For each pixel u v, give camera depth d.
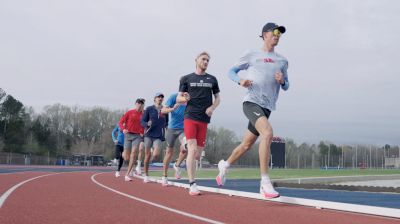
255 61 5.52
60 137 93.69
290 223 3.52
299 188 8.05
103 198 5.29
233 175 18.06
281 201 5.15
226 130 95.56
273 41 5.53
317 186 7.81
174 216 3.78
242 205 4.85
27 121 86.88
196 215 3.88
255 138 5.80
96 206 4.43
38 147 79.62
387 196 6.08
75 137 96.31
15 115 77.62
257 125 5.28
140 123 10.44
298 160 78.94
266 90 5.43
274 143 53.84
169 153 8.44
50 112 96.19
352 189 7.29
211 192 6.86
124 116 10.41
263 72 5.45
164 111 8.17
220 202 5.17
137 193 6.20
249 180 12.41
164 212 4.05
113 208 4.29
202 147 6.82
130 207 4.39
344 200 5.41
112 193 6.07
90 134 97.25
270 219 3.73
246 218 3.76
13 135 75.25
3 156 47.22
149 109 9.66
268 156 5.18
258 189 7.44
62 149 90.25
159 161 55.03
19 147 75.50
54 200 4.91
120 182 9.28
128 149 10.53
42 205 4.42
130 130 10.36
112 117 99.75
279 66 5.55
